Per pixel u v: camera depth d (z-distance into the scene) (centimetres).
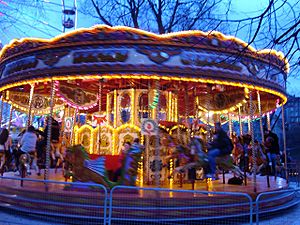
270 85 1038
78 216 782
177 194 855
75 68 909
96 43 898
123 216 769
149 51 886
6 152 1343
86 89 1427
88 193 836
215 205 826
